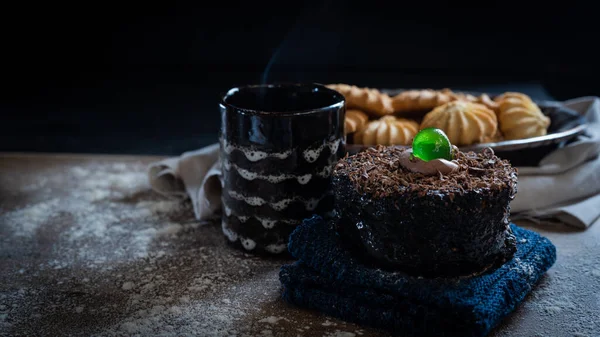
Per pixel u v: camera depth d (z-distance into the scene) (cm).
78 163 81
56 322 53
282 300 56
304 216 60
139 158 82
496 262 54
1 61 131
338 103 59
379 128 68
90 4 126
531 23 118
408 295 51
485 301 50
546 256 56
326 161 59
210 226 67
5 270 60
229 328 53
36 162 81
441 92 74
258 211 60
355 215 53
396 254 52
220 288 57
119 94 121
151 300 56
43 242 64
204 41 127
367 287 52
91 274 59
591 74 119
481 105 69
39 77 131
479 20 119
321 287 54
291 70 125
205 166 72
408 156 54
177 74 128
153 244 64
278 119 57
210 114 110
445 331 50
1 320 54
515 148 66
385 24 121
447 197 50
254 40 125
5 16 128
